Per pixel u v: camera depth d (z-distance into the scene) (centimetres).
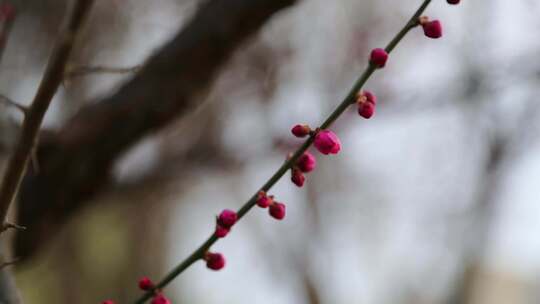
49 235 565
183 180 946
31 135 293
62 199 554
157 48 541
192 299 1516
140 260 1259
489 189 855
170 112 536
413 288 1095
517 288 1722
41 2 812
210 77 535
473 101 838
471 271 866
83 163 542
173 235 1301
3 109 460
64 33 276
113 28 838
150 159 802
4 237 405
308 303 912
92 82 799
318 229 926
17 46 806
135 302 328
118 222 1168
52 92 286
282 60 872
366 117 298
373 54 298
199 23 521
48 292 1148
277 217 315
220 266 328
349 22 897
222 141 855
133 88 536
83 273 1177
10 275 357
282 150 864
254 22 511
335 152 299
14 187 300
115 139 543
